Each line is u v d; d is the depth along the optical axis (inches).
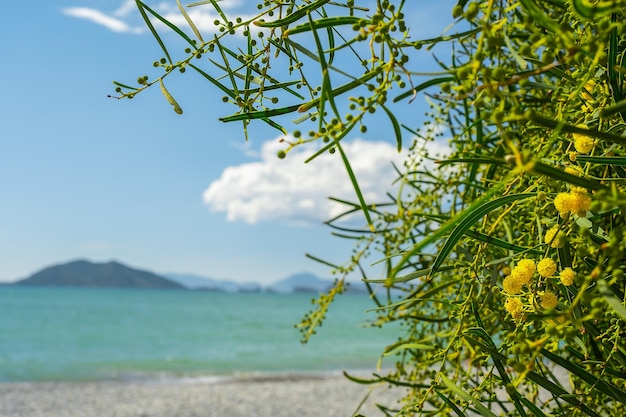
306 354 713.6
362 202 22.9
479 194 39.2
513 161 19.9
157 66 30.3
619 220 29.3
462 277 33.7
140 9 30.1
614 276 20.6
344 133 23.5
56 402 354.3
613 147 25.3
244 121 30.5
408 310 44.3
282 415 303.9
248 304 2486.5
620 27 19.9
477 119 38.4
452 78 29.8
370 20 24.6
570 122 26.6
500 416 36.3
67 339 906.1
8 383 448.1
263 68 30.9
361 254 47.1
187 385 425.4
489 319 35.0
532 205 34.3
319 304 47.6
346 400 330.6
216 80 30.8
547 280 27.0
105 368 568.7
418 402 30.2
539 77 34.9
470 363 34.6
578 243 26.0
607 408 31.6
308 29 27.0
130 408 332.8
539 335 27.3
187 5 30.8
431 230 45.1
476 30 26.1
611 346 29.3
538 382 28.0
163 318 1461.6
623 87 23.9
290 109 29.9
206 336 986.7
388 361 329.1
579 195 22.2
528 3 19.7
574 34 24.7
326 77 23.0
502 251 33.4
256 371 545.0
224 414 312.3
